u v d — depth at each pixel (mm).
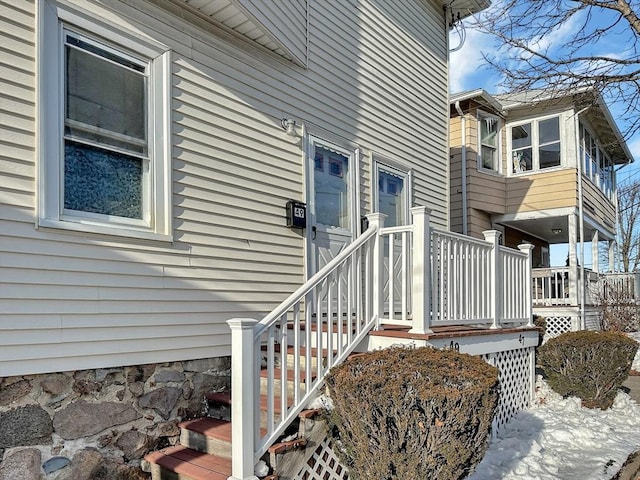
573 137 10328
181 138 3857
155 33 3715
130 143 3521
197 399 3812
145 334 3482
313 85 5297
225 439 3273
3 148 2844
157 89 3703
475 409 2775
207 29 4141
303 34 5109
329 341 3613
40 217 2957
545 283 10852
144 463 3357
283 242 4727
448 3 7984
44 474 2898
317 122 5305
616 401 5992
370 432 2824
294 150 4961
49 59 3068
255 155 4508
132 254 3441
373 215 4297
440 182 7684
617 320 10102
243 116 4418
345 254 3803
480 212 10711
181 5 3922
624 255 23469
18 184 2891
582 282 9938
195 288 3863
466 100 10320
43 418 2928
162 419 3553
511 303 5715
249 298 4320
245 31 4359
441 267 4344
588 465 4074
